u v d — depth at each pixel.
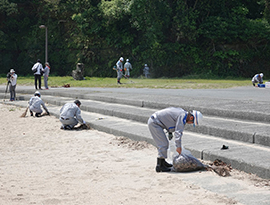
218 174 5.99
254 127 8.18
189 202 4.75
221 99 12.43
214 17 42.28
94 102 16.17
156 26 41.31
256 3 47.41
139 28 41.56
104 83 27.50
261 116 8.90
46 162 7.45
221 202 4.70
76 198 5.08
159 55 41.75
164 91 18.67
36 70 22.41
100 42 44.69
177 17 41.59
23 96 21.08
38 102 14.71
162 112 6.43
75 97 18.58
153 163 7.09
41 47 47.19
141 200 4.92
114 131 10.30
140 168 6.72
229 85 23.31
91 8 43.28
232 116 9.66
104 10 42.44
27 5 48.31
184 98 13.38
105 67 44.09
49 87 25.03
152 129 6.45
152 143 8.64
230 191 5.14
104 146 8.93
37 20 48.97
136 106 13.71
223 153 6.67
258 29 42.09
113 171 6.55
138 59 43.12
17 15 47.56
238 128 8.12
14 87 20.55
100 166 6.98
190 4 43.75
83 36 44.22
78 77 32.97
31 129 11.78
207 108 10.44
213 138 8.27
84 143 9.37
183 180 5.80
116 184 5.73
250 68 43.66
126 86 23.89
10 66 47.31
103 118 12.48
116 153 8.12
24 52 47.78
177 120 6.23
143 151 8.22
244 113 9.34
